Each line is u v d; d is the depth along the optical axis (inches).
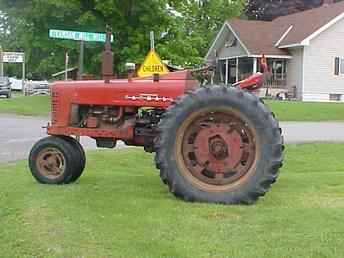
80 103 295.7
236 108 257.1
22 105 1112.2
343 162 467.5
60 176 298.4
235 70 1771.7
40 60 1059.9
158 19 1011.9
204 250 187.0
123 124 292.0
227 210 241.3
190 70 295.7
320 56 1593.3
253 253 184.1
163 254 182.9
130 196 267.1
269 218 226.2
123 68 967.0
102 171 378.6
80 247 188.7
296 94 1599.4
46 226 209.9
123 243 192.5
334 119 970.7
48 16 983.0
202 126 262.7
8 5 1006.4
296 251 185.9
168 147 259.8
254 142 256.5
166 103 283.9
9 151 500.4
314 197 273.4
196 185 257.6
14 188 283.3
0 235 200.5
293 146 543.2
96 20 969.5
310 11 1727.4
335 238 198.5
